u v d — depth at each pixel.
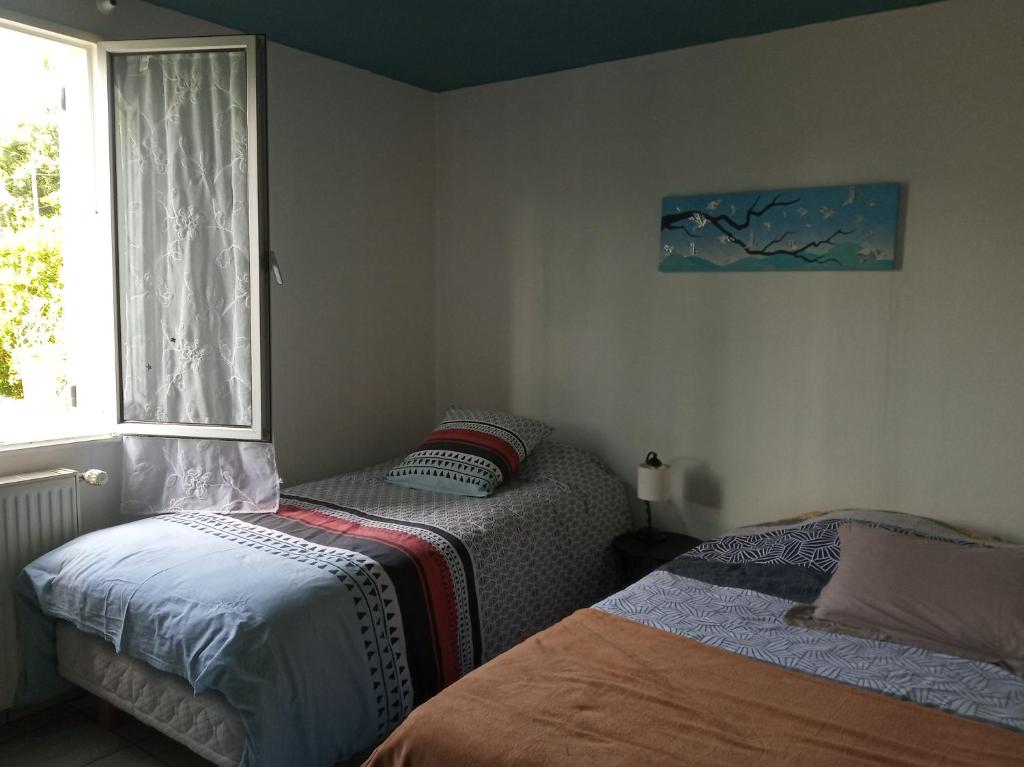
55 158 2.81
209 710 2.04
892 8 2.73
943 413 2.75
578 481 3.31
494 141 3.79
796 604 2.29
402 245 3.85
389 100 3.71
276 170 3.21
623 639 2.01
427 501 2.99
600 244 3.51
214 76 2.70
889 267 2.80
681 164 3.25
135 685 2.24
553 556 2.98
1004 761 1.47
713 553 2.78
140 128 2.74
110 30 2.71
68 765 2.36
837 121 2.88
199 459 2.80
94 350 2.86
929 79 2.69
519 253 3.76
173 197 2.76
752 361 3.14
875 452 2.89
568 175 3.57
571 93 3.53
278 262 3.25
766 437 3.13
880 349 2.85
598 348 3.56
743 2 2.69
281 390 3.30
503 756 1.50
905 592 2.16
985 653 1.97
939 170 2.70
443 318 4.06
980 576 2.15
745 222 3.08
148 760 2.39
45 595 2.39
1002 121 2.57
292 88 3.25
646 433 3.45
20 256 2.79
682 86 3.22
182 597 2.11
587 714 1.62
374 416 3.75
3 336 2.79
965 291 2.68
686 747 1.51
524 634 2.80
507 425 3.40
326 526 2.65
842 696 1.72
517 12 2.82
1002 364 2.63
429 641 2.38
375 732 2.19
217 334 2.79
